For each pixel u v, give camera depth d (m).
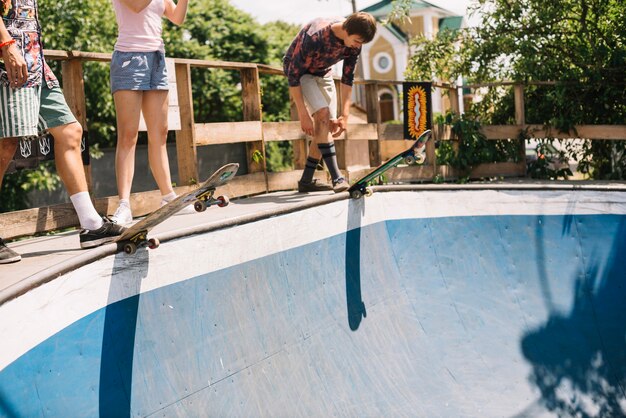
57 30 16.52
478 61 9.91
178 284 3.53
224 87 22.45
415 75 10.53
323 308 4.70
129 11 4.38
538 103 9.38
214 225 3.83
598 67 8.61
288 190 6.84
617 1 8.90
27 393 2.46
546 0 9.22
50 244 3.98
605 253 5.93
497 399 5.12
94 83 17.39
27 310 2.52
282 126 6.82
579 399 5.29
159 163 4.69
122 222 4.27
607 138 8.56
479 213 6.00
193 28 23.14
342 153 7.36
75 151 3.54
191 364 3.48
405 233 5.75
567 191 6.08
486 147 8.81
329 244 4.95
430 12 38.09
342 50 5.39
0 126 3.24
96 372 2.90
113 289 3.10
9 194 15.83
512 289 5.82
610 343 5.62
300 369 4.25
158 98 4.59
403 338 5.27
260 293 4.16
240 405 3.69
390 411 4.65
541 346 5.55
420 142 4.90
